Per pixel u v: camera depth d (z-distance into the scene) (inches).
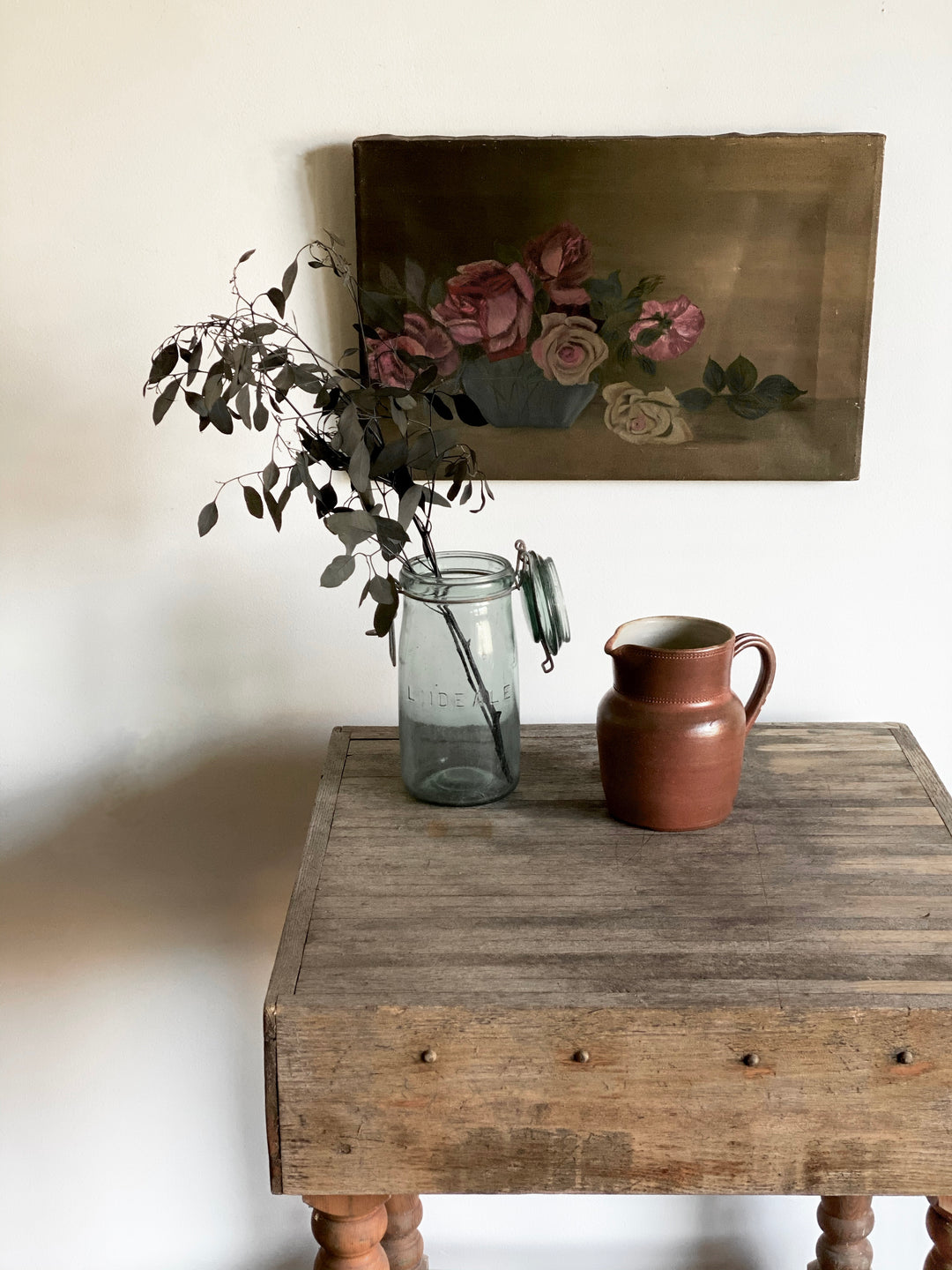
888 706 53.6
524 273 47.6
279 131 47.3
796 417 49.0
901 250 47.9
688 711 41.3
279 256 48.6
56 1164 60.7
